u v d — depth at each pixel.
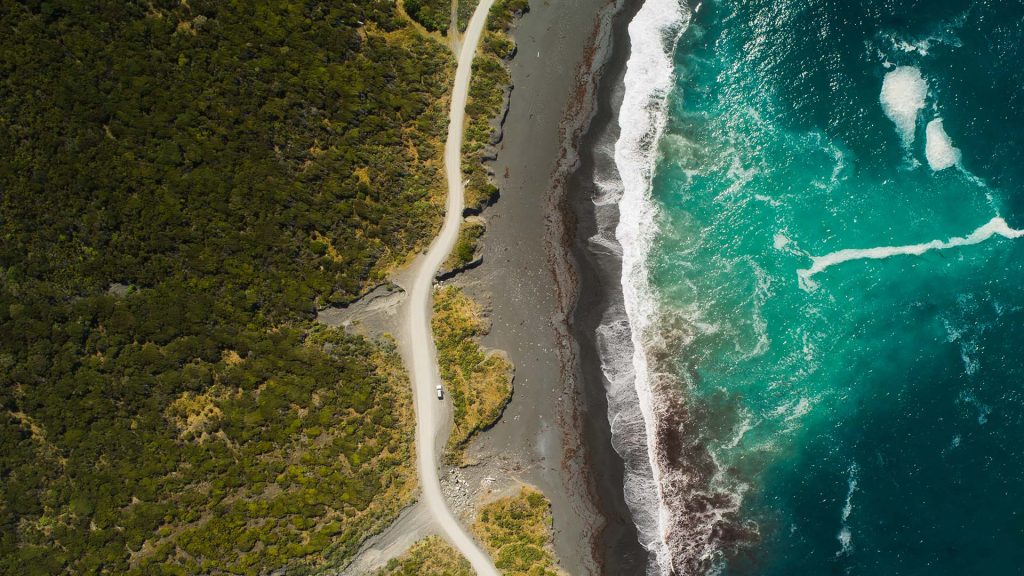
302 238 62.56
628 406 64.50
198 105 59.50
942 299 64.69
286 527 59.72
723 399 65.00
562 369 65.12
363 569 60.81
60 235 56.47
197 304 59.22
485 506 63.38
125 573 56.09
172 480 58.00
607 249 65.88
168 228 58.66
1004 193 65.50
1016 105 65.88
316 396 62.06
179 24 59.75
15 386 55.84
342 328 63.53
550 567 63.25
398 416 63.25
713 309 65.81
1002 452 61.50
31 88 55.56
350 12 65.00
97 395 57.09
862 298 65.31
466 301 65.25
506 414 64.75
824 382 64.62
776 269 66.12
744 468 64.19
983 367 63.09
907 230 65.88
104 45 57.50
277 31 62.19
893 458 62.75
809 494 63.34
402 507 62.31
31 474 55.47
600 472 64.31
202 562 57.59
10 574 54.44
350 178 63.97
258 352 60.69
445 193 65.56
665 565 63.47
